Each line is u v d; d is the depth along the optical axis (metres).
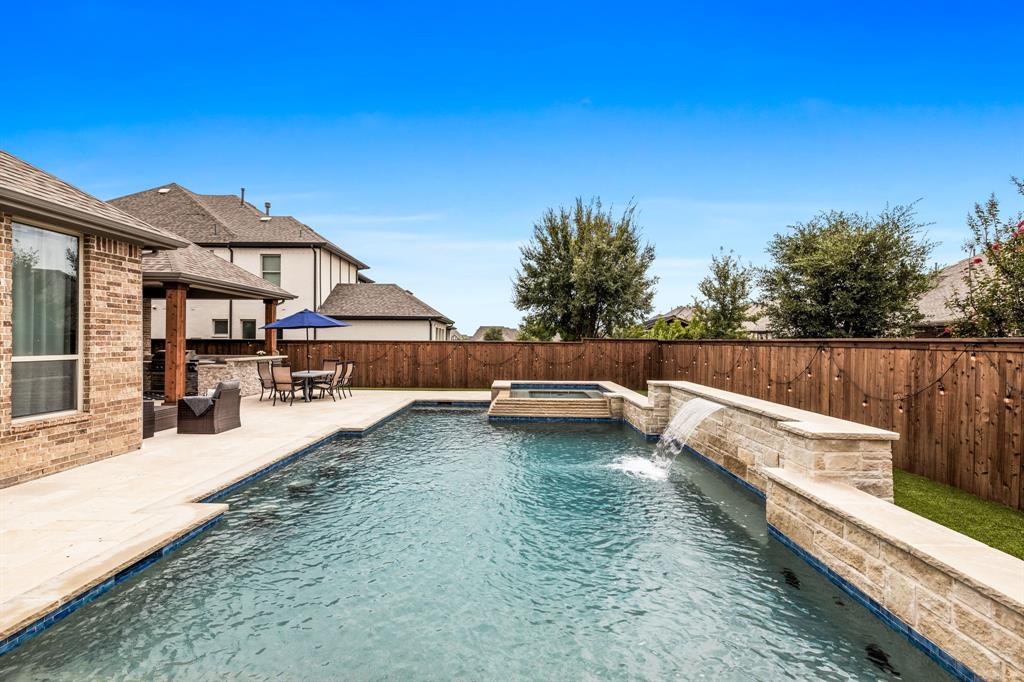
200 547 5.26
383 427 12.18
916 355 6.63
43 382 6.80
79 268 7.30
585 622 4.04
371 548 5.36
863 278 13.54
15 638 3.44
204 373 13.16
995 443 5.41
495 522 6.17
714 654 3.65
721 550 5.45
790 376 9.88
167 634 3.75
